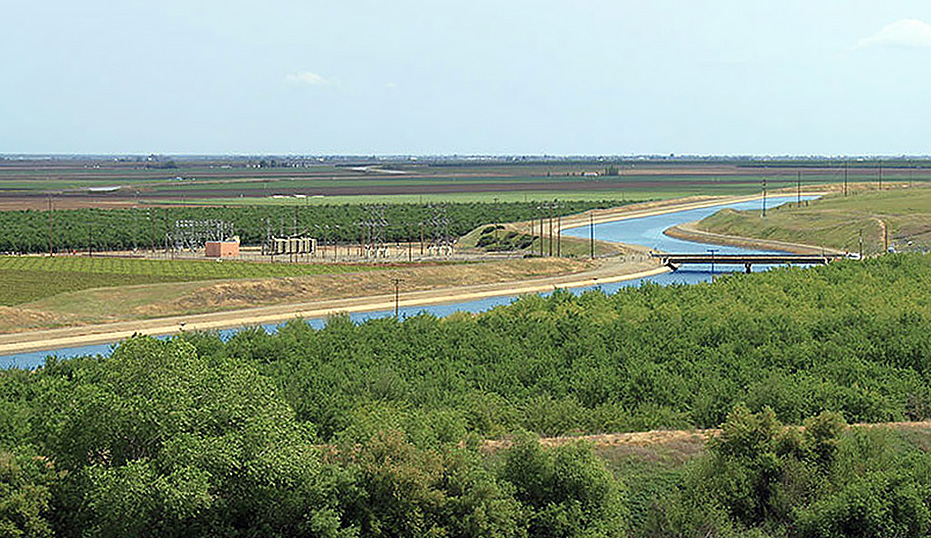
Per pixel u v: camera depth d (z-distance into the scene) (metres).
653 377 74.56
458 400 69.00
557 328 94.31
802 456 48.84
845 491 44.34
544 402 67.44
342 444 45.97
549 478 44.88
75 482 40.88
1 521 39.59
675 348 84.31
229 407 41.44
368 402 66.19
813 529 43.91
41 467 42.53
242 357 85.38
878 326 89.81
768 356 81.62
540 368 79.81
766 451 48.56
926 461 47.34
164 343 44.12
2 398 66.75
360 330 96.38
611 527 44.50
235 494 40.16
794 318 97.62
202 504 37.97
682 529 45.06
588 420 65.44
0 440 53.38
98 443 40.31
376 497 42.25
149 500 37.59
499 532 42.41
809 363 79.75
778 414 65.69
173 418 40.16
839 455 48.88
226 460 39.09
